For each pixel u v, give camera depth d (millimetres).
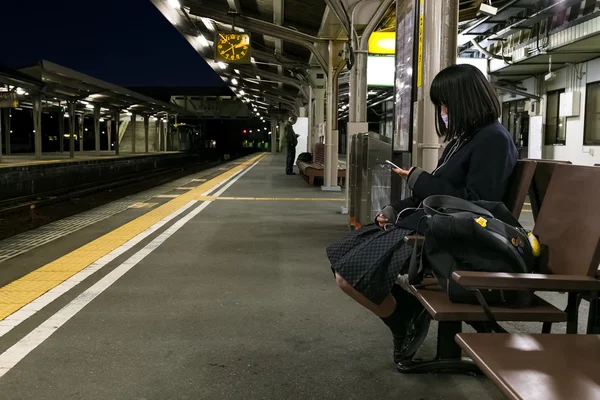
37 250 6309
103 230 7742
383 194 6969
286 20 17172
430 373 2945
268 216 9227
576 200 2410
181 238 7074
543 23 15250
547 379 1479
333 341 3441
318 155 18125
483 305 2291
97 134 37031
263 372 2955
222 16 14352
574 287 2066
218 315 3945
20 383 2793
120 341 3400
